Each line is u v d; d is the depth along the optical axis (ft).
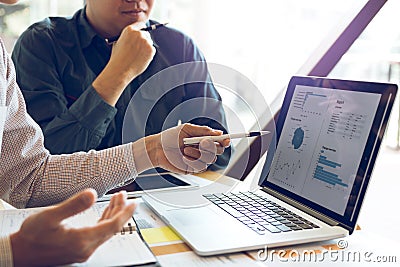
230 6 6.20
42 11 5.95
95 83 3.83
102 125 3.85
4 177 2.88
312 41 5.31
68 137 3.81
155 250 2.19
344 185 2.50
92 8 4.32
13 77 2.97
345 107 2.65
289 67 5.27
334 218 2.49
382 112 2.40
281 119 3.15
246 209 2.71
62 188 2.84
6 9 5.78
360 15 4.26
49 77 4.24
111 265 1.88
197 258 2.11
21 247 1.73
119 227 1.79
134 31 3.88
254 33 6.09
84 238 1.73
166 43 4.43
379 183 3.70
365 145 2.44
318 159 2.72
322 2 5.37
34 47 4.28
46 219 1.69
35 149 2.91
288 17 5.77
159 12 6.13
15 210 2.50
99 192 2.89
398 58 4.45
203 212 2.65
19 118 2.90
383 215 3.05
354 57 4.42
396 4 4.34
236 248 2.16
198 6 6.21
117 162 2.90
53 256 1.74
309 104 2.94
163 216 2.57
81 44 4.40
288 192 2.88
